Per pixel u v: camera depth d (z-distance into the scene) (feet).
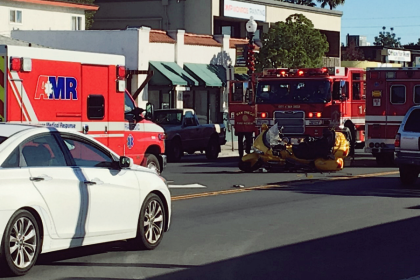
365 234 39.01
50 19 143.23
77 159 31.12
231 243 36.35
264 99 84.53
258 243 36.37
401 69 81.00
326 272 29.96
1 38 86.99
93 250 34.32
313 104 82.74
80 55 47.11
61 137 30.50
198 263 31.65
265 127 73.20
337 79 83.61
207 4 159.02
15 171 27.53
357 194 56.39
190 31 161.48
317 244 36.17
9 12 135.85
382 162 85.10
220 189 59.26
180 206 49.39
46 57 44.68
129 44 123.13
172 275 29.27
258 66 143.13
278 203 51.13
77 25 149.07
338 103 84.17
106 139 49.44
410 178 62.69
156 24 164.66
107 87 49.42
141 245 34.04
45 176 28.60
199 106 137.59
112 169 32.37
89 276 28.89
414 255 33.63
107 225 31.68
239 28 175.01
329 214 46.09
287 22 144.36
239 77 144.36
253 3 168.55
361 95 91.56
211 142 99.71
